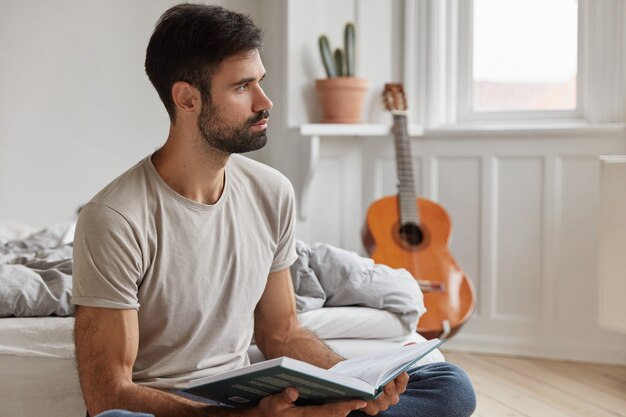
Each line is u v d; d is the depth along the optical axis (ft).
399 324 8.68
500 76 14.52
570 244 13.65
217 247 6.35
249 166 6.76
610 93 13.47
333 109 13.89
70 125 14.70
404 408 6.27
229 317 6.50
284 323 6.98
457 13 14.58
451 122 14.60
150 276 6.11
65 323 7.47
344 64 14.08
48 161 14.65
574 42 14.03
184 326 6.31
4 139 14.52
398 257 12.76
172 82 6.13
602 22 13.46
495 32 14.51
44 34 14.55
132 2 14.75
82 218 5.94
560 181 13.66
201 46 5.99
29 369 7.30
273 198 6.76
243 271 6.51
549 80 14.23
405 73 14.44
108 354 5.82
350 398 5.61
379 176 14.60
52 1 14.55
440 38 14.37
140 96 14.88
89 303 5.84
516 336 13.98
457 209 14.28
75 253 5.94
